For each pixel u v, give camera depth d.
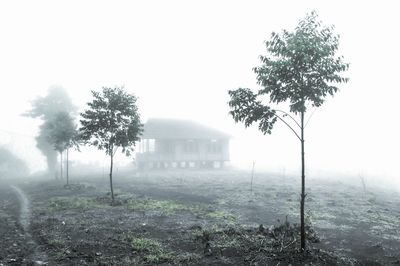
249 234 12.89
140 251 11.23
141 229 14.27
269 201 21.98
